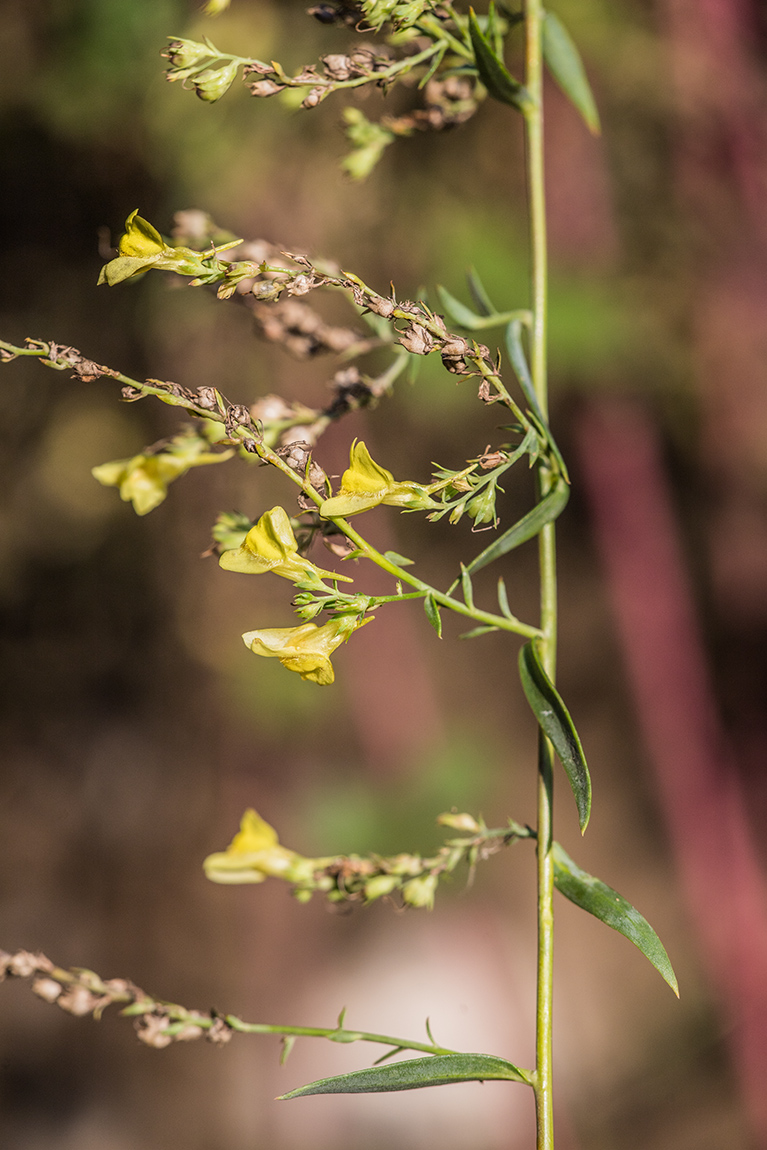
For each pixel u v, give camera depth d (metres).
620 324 1.91
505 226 1.89
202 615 2.04
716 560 2.27
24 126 1.90
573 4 1.82
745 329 1.99
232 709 2.07
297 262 0.67
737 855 2.12
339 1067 1.81
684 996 1.96
